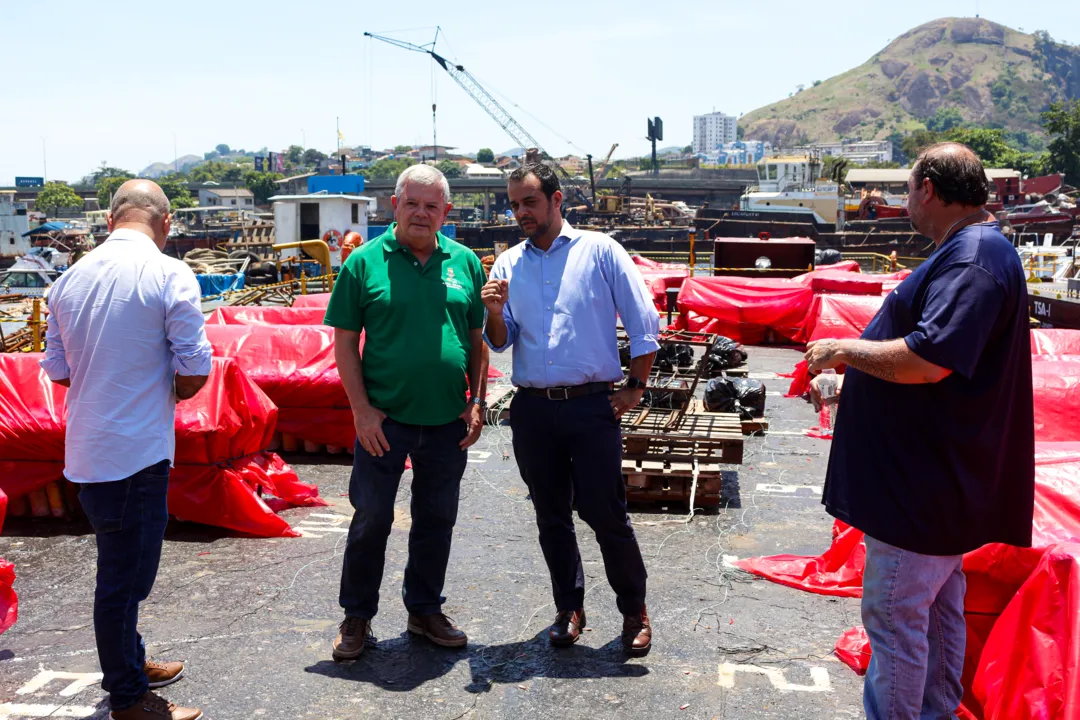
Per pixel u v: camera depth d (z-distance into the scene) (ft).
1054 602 9.63
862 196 213.05
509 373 36.58
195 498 17.75
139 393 10.44
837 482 9.53
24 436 17.67
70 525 18.16
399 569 15.94
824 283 45.16
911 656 9.20
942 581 9.23
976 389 8.70
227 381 18.44
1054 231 162.20
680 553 17.21
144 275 10.41
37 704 11.25
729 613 14.25
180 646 12.92
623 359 27.84
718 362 33.47
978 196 8.77
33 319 32.53
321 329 24.34
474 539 17.90
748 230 168.45
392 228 12.36
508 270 12.64
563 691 11.68
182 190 561.84
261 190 617.62
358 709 11.20
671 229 175.73
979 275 8.39
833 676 12.16
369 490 12.13
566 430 12.12
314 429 23.61
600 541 12.52
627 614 12.78
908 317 8.98
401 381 11.96
